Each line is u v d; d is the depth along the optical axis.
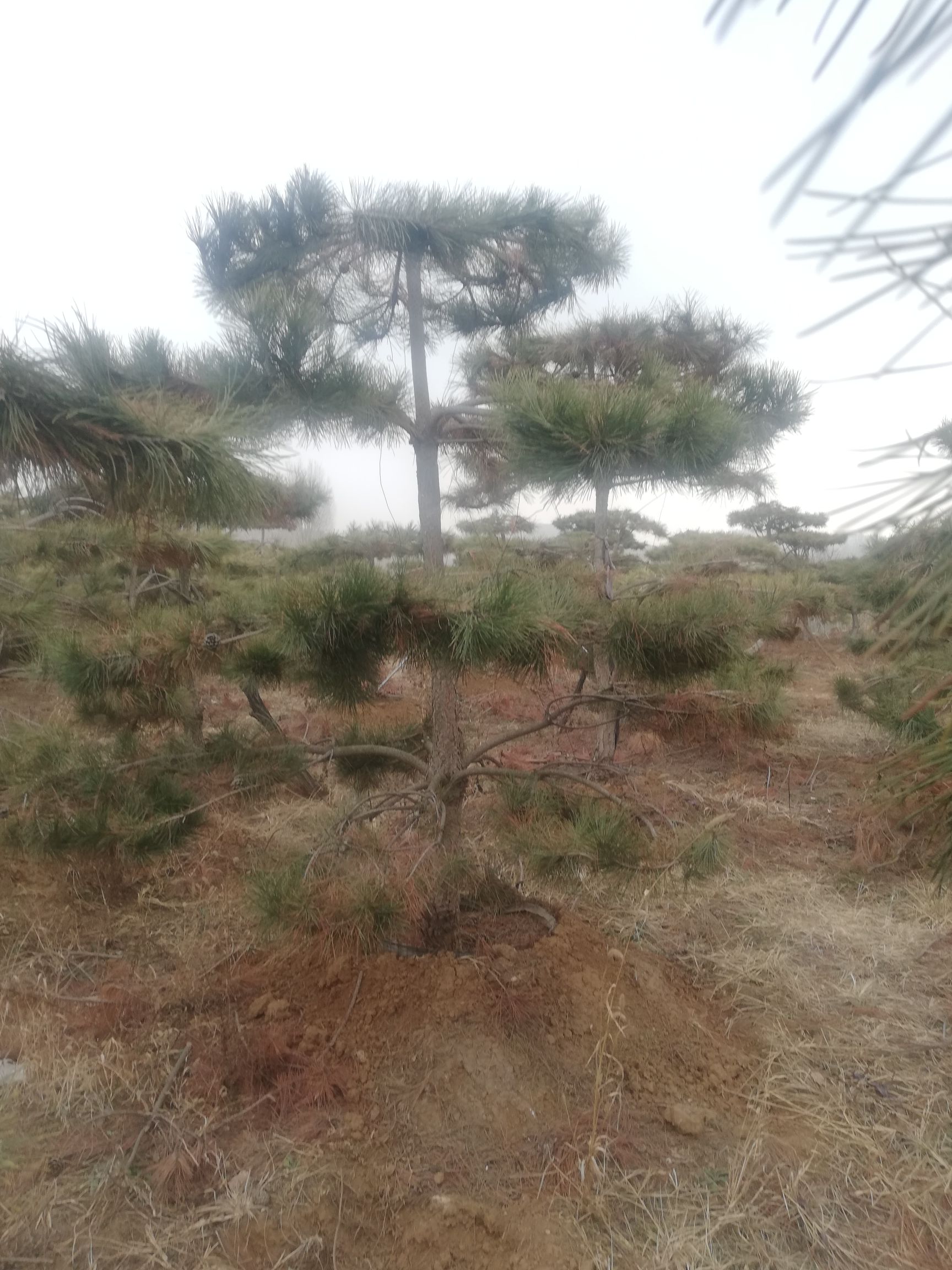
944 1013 3.12
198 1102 2.49
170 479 1.63
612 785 4.77
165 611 3.15
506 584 2.23
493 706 6.34
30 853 2.96
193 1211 2.12
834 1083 2.69
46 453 1.53
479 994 2.74
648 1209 2.14
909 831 4.38
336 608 2.20
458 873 2.77
